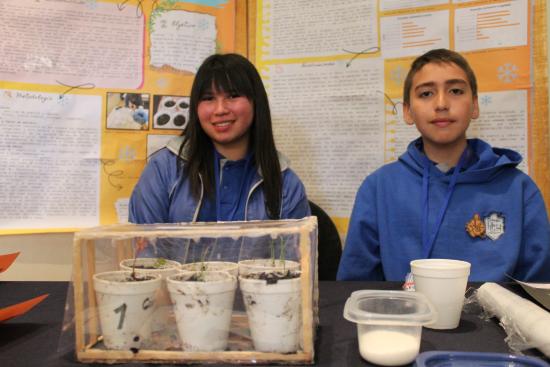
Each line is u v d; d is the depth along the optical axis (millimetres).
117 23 1486
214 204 1249
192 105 1261
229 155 1293
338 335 619
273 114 1615
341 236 1557
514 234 1130
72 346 550
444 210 1174
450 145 1203
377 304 581
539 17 1366
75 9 1450
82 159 1453
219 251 601
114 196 1479
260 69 1621
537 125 1374
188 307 524
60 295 842
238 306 550
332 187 1565
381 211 1259
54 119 1431
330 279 1389
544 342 519
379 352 506
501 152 1223
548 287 724
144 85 1507
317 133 1577
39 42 1421
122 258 596
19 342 594
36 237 1430
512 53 1391
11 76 1396
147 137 1510
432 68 1164
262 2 1622
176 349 542
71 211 1444
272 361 522
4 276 1412
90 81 1462
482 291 719
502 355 505
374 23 1516
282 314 519
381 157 1517
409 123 1297
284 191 1294
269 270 572
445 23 1448
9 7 1398
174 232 562
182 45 1536
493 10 1403
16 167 1399
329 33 1561
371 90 1522
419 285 652
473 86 1208
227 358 525
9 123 1394
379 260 1268
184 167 1265
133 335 537
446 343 584
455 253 1160
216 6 1574
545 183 1368
